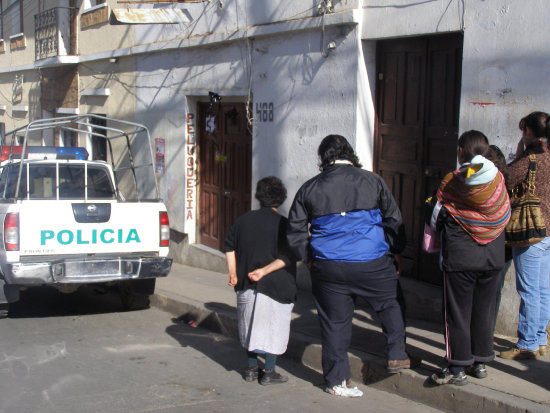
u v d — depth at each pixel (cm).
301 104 810
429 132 677
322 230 482
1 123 2048
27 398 501
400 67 708
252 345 519
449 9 617
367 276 476
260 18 878
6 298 725
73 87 1505
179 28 1068
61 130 1596
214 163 1048
